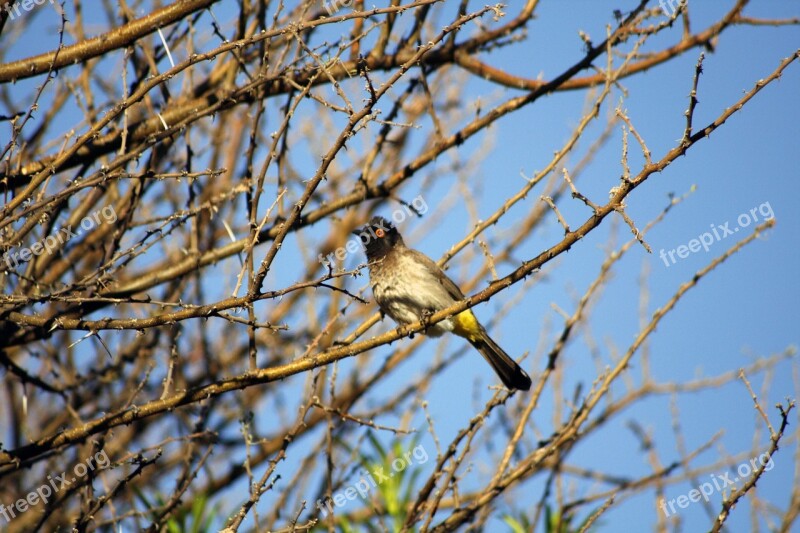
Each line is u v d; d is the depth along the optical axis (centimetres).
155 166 1080
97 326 743
